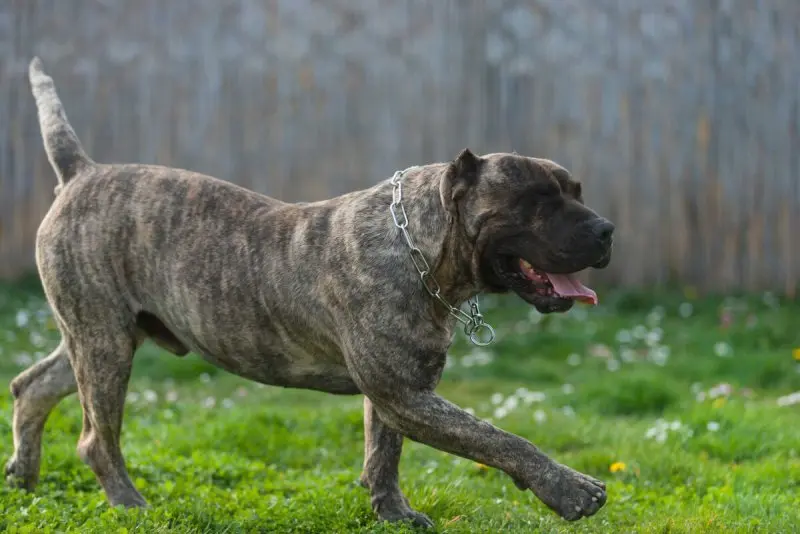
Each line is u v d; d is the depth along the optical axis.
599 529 6.29
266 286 6.02
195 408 9.73
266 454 8.24
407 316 5.72
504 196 5.65
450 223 5.72
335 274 5.83
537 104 14.77
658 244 14.96
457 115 14.74
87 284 6.26
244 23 14.58
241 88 14.66
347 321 5.79
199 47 14.61
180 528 5.94
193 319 6.19
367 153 14.75
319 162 14.77
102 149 14.61
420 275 5.73
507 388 11.19
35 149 14.66
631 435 8.73
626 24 14.66
